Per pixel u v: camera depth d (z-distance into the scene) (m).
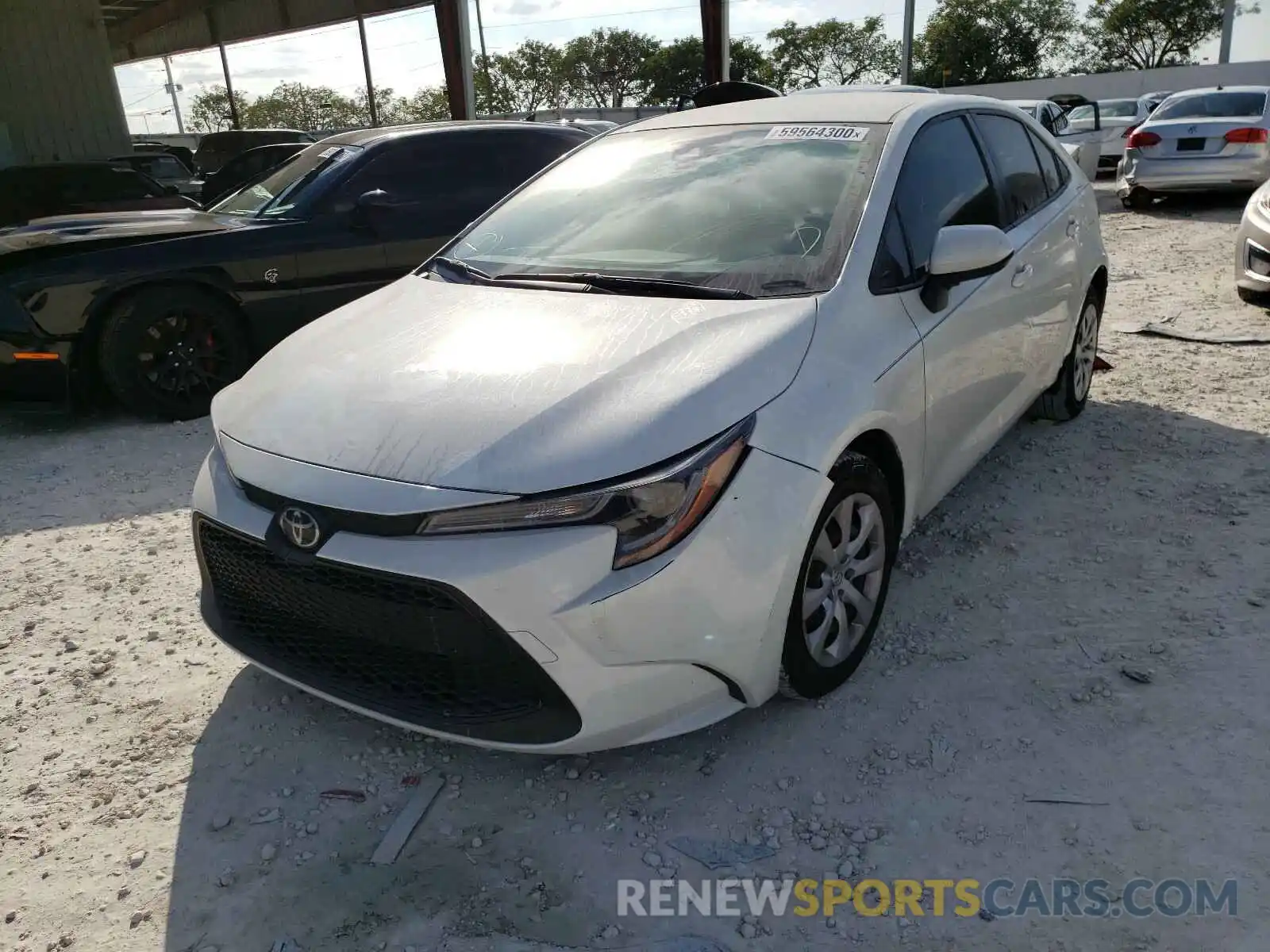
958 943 2.03
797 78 61.84
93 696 3.03
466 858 2.31
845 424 2.53
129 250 5.48
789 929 2.09
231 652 3.25
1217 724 2.61
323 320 3.25
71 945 2.13
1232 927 2.03
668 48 61.62
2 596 3.70
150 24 26.48
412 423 2.40
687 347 2.53
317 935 2.12
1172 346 6.12
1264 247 6.32
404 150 6.32
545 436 2.27
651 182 3.46
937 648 3.03
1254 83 35.78
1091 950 2.00
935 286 3.00
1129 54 58.72
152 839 2.42
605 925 2.12
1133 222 11.67
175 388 5.73
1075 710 2.71
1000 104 4.12
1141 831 2.29
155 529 4.29
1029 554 3.57
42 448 5.42
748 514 2.30
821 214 3.03
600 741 2.28
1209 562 3.43
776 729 2.70
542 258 3.27
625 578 2.18
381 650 2.40
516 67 63.69
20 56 15.12
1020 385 3.88
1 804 2.57
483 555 2.16
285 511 2.35
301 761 2.69
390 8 20.55
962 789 2.45
